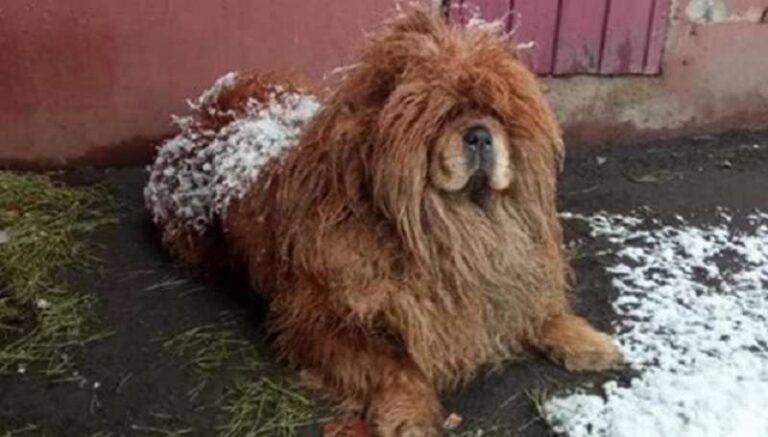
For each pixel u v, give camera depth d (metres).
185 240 1.36
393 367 1.09
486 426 1.10
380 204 1.05
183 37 1.61
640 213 1.56
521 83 1.03
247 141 1.29
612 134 1.80
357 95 1.07
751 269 1.41
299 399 1.12
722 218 1.55
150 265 1.38
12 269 1.37
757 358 1.21
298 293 1.13
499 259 1.08
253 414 1.11
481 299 1.09
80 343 1.23
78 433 1.09
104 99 1.62
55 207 1.52
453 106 1.00
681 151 1.79
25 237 1.44
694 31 1.76
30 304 1.30
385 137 1.02
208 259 1.34
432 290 1.07
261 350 1.21
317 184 1.10
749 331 1.26
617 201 1.60
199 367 1.18
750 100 1.83
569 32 1.71
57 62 1.59
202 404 1.13
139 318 1.27
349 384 1.10
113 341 1.23
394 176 1.01
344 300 1.08
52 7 1.56
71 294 1.32
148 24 1.59
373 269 1.07
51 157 1.64
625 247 1.45
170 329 1.25
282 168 1.17
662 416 1.10
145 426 1.10
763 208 1.59
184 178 1.37
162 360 1.20
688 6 1.74
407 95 1.01
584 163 1.74
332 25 1.64
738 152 1.79
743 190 1.65
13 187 1.57
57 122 1.62
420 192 1.02
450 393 1.13
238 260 1.27
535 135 1.04
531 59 1.71
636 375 1.17
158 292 1.32
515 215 1.08
